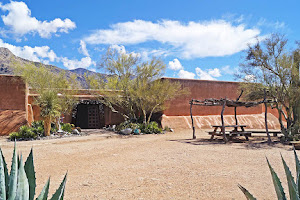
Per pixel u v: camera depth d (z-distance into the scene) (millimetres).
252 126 23141
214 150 10742
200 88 22609
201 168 7312
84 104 24125
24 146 12070
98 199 4719
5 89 17625
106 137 15922
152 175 6535
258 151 10352
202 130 20641
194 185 5574
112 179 6184
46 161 8633
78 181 6043
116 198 4770
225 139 13352
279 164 7730
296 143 11914
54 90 17734
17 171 1760
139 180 6051
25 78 17750
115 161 8555
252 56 13875
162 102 19656
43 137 15320
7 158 9102
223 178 6152
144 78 19062
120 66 19656
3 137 15922
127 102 20359
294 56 13531
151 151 10641
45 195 1950
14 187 1704
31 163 2012
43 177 6512
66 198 4785
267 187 5355
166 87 18766
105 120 23109
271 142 12883
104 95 20406
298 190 2074
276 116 26188
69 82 19516
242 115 24188
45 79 17984
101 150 10992
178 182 5836
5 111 17359
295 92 13289
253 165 7660
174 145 12438
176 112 21484
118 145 12547
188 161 8391
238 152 10156
